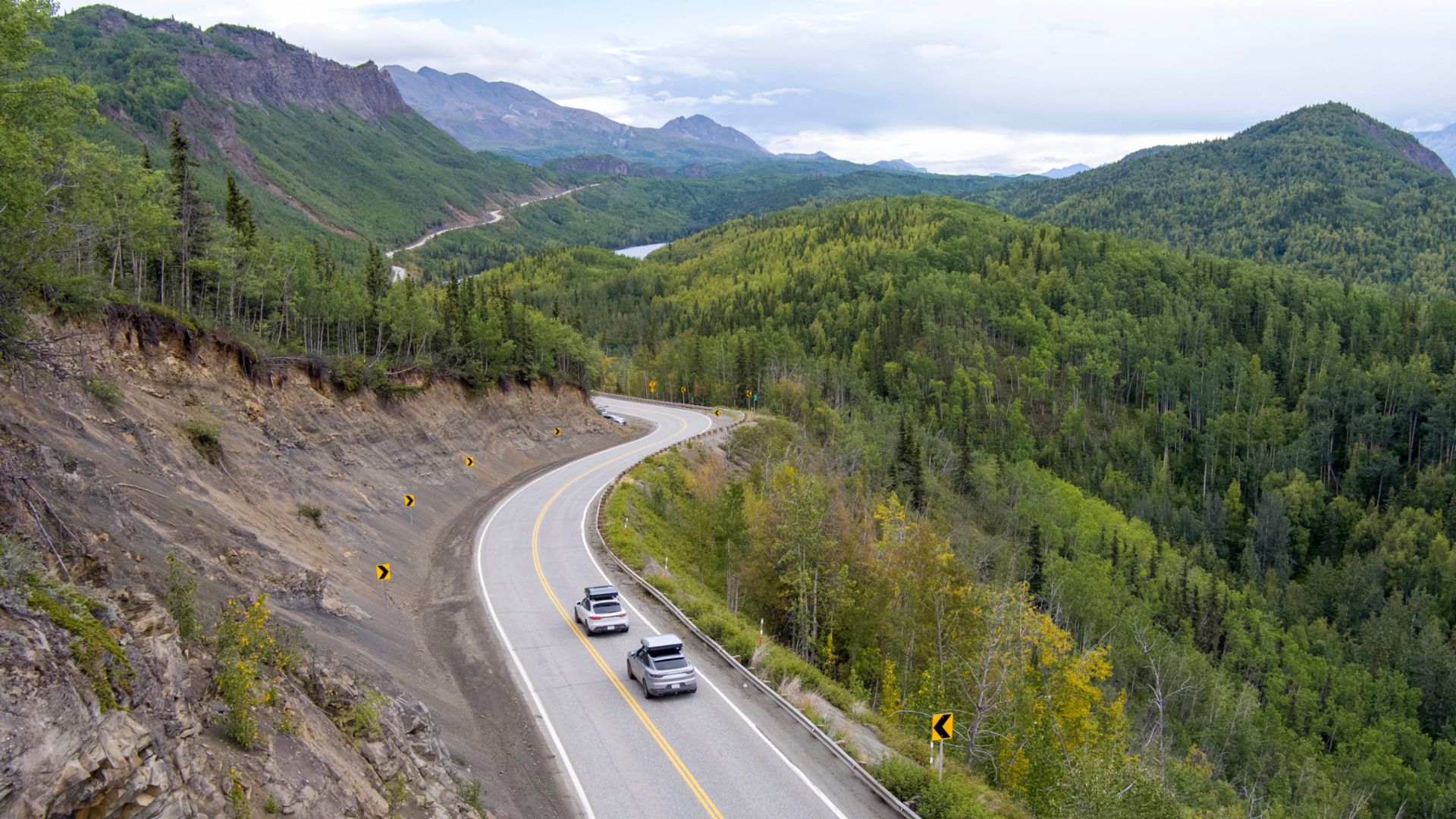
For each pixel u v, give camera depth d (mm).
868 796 19078
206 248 47219
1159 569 91000
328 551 30109
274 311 54844
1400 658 77688
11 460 16453
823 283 190750
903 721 29906
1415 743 66125
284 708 14492
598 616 28609
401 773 15883
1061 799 23641
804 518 40875
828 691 25453
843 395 135000
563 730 21844
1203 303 173875
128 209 34750
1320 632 84250
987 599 35812
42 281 20172
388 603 29188
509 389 68625
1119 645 64500
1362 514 111625
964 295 172625
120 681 10820
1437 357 146125
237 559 22359
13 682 9242
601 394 125188
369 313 64312
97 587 15133
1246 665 75375
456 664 25609
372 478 41781
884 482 85875
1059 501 106562
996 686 31344
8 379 19484
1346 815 54562
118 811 9750
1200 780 45562
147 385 28344
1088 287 180375
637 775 19625
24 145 18047
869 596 40000
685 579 40062
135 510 19750
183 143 46969
